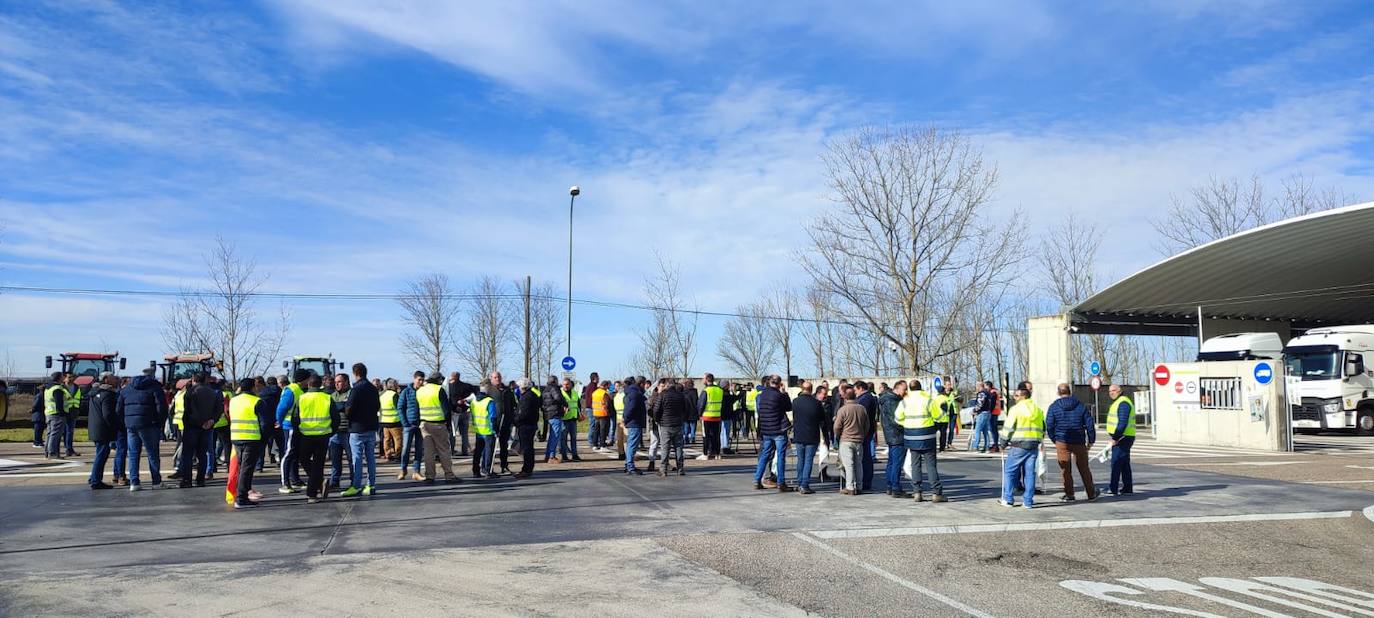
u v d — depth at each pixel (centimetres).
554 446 1994
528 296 4284
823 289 4303
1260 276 3909
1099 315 4416
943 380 2644
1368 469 1852
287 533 1040
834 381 3441
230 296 4819
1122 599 787
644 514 1195
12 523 1102
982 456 2247
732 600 754
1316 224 3234
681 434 1670
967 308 5056
